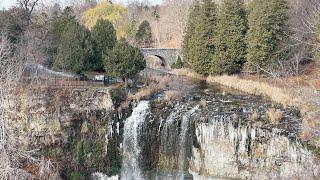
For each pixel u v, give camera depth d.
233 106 32.06
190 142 29.77
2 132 25.83
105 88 32.31
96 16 84.06
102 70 39.22
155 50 58.78
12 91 29.17
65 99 30.50
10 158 26.39
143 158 30.83
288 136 26.45
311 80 34.75
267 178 27.45
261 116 29.06
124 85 35.53
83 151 30.05
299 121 27.34
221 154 28.97
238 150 28.42
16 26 39.88
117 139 30.83
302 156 25.77
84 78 37.41
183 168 30.05
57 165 28.81
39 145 29.73
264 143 27.48
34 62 35.66
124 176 30.72
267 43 41.81
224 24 45.81
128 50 34.66
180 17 76.62
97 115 30.80
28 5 45.31
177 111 31.03
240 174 28.47
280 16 41.44
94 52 38.19
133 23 81.44
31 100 29.70
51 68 38.44
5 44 31.77
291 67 38.75
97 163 30.09
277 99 33.97
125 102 31.66
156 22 85.25
